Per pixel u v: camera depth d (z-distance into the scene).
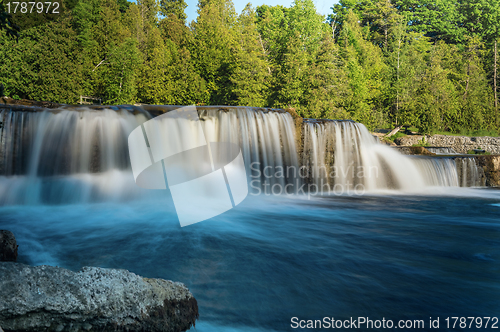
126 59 40.56
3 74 31.14
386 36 84.62
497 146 43.53
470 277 6.81
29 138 14.83
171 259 7.34
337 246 8.82
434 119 47.16
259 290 5.88
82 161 15.55
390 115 55.03
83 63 39.09
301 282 6.31
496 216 13.70
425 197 19.53
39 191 13.70
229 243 8.65
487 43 82.12
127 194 13.53
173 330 4.27
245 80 44.66
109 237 8.92
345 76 47.94
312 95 43.53
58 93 33.09
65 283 3.85
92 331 3.78
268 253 7.98
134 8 58.94
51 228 9.82
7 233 6.38
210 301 5.38
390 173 22.92
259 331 4.54
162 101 44.53
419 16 96.19
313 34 61.97
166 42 58.50
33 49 32.31
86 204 13.40
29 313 3.57
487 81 68.75
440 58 70.50
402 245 9.09
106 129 15.94
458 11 95.19
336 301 5.57
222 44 54.19
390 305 5.50
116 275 4.21
